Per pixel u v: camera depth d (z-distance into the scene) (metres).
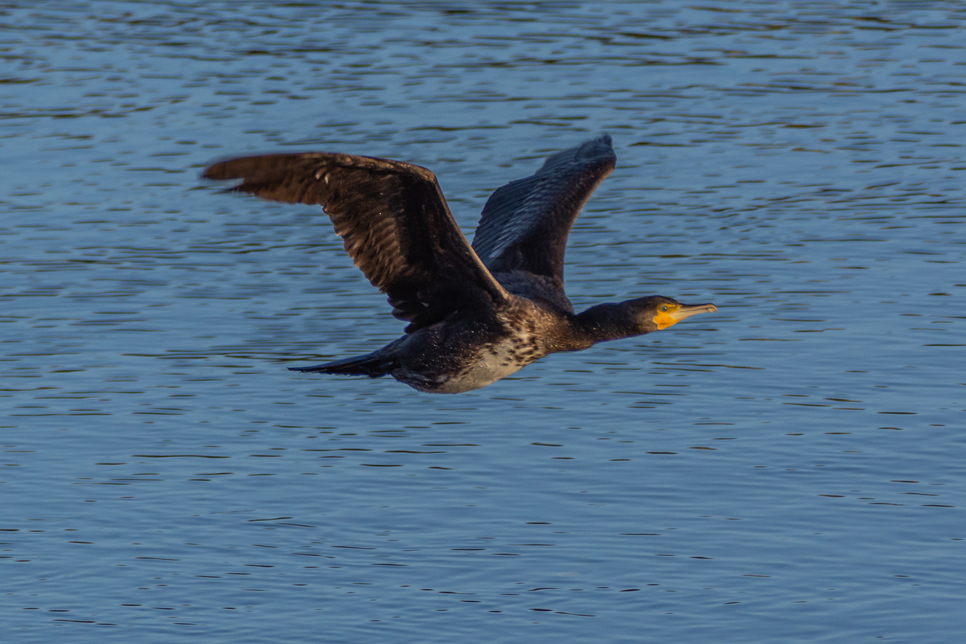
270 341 17.34
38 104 25.70
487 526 13.16
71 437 14.98
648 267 19.23
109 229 21.02
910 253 19.52
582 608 11.87
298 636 11.55
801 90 26.27
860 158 23.11
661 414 15.34
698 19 30.39
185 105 25.53
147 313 18.19
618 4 31.45
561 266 10.89
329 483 14.00
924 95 25.95
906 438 14.50
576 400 15.81
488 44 28.61
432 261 9.58
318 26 30.06
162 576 12.43
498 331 9.87
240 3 31.84
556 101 25.39
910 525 12.95
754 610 11.77
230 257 20.19
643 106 25.33
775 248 19.78
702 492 13.62
